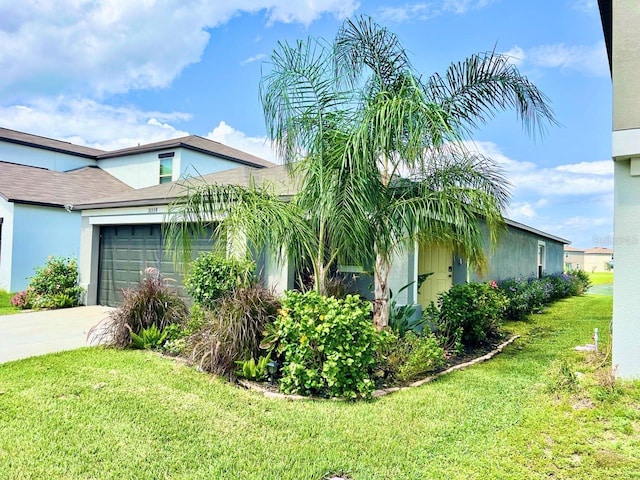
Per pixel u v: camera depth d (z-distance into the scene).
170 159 19.66
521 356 7.25
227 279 7.08
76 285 12.45
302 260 6.78
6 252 14.30
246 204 6.34
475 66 6.80
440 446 3.86
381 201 6.30
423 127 5.27
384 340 5.81
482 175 6.91
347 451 3.77
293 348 5.39
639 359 5.16
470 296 7.95
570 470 3.44
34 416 4.37
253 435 4.07
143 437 3.98
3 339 8.01
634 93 5.14
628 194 5.27
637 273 5.20
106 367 6.11
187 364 6.24
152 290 7.87
